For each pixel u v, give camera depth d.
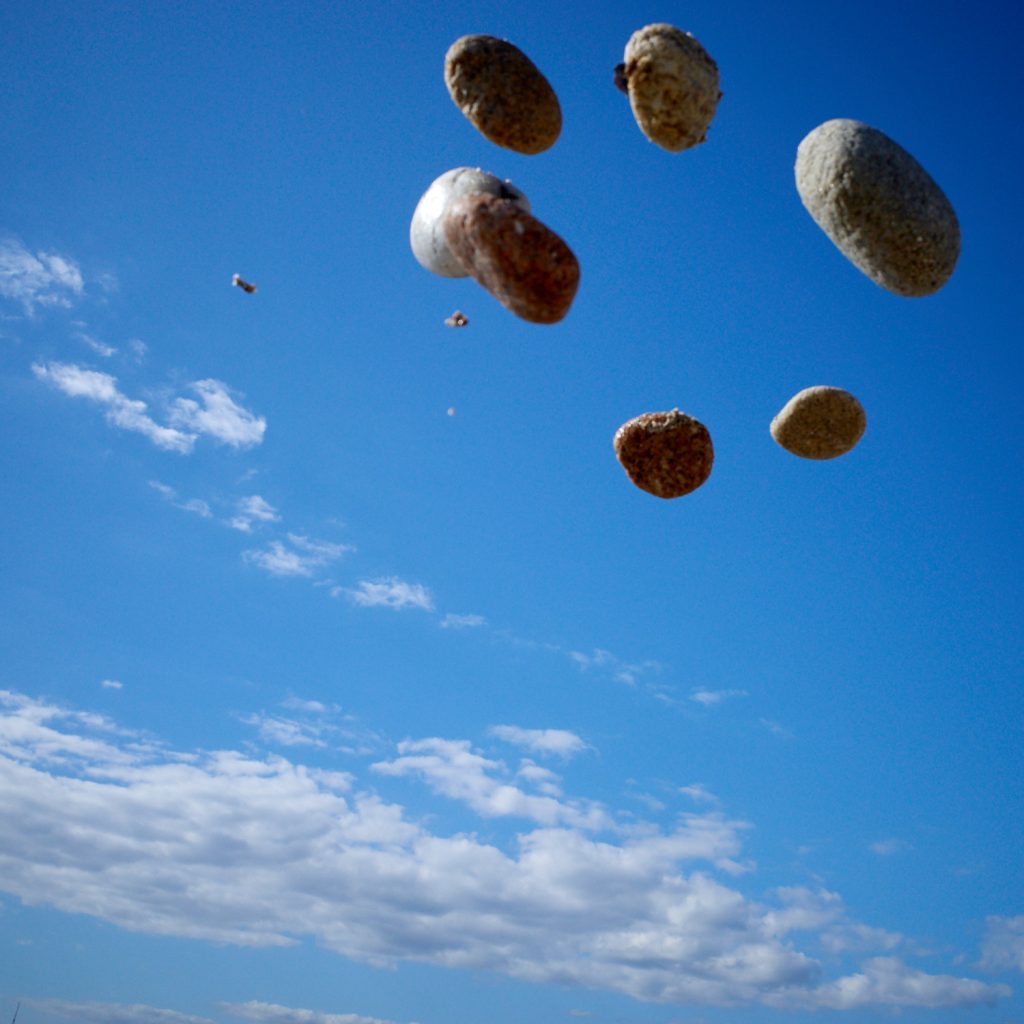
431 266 0.36
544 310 0.31
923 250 0.34
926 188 0.34
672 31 0.34
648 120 0.35
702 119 0.35
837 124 0.35
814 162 0.35
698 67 0.34
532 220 0.30
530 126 0.35
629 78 0.34
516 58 0.35
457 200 0.31
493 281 0.31
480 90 0.35
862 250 0.34
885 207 0.33
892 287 0.35
